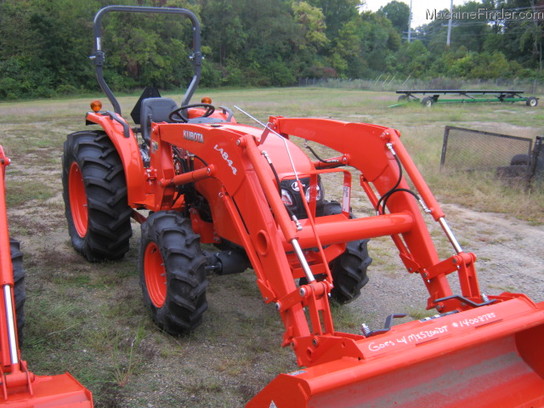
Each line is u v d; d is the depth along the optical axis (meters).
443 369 3.03
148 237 4.21
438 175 9.86
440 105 26.05
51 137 14.04
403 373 2.89
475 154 10.11
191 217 4.71
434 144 12.58
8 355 2.66
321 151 12.69
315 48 77.50
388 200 3.96
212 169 3.82
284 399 2.52
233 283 5.31
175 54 55.06
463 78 59.69
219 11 66.50
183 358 3.90
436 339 2.76
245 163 3.52
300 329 3.10
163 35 55.09
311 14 76.12
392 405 2.83
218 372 3.74
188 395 3.46
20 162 10.59
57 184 8.88
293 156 4.23
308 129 4.52
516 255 6.30
